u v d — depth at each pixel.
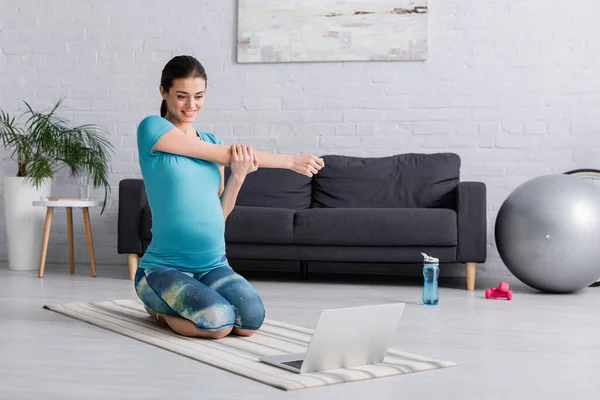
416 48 5.08
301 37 5.19
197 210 2.82
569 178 4.25
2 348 2.52
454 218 4.33
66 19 5.45
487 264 5.06
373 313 2.28
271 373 2.18
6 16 5.49
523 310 3.56
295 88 5.24
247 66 5.29
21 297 3.75
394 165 4.93
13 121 5.44
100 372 2.20
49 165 5.06
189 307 2.68
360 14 5.12
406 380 2.15
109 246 5.43
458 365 2.36
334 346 2.22
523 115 5.02
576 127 4.98
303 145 5.24
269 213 4.43
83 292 3.97
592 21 4.96
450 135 5.09
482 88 5.05
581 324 3.17
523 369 2.31
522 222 4.15
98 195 5.42
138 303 3.54
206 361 2.33
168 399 1.92
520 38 5.02
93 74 5.43
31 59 5.48
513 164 5.04
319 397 1.96
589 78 4.96
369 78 5.16
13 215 5.03
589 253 4.05
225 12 5.29
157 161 2.81
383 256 4.38
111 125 5.42
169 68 2.84
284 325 3.02
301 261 4.82
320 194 4.96
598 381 2.17
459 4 5.06
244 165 2.81
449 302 3.82
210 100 5.32
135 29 5.39
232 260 5.31
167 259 2.88
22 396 1.92
